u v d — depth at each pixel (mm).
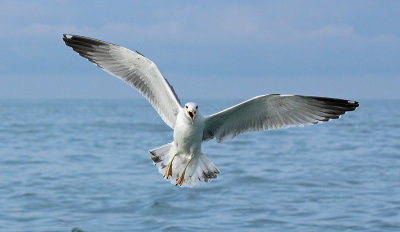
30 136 35406
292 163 22969
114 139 33875
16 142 31438
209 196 16312
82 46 10930
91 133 38438
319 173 20234
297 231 12672
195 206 15062
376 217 13812
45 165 22281
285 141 33625
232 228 12945
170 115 11016
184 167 11016
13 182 18250
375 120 56875
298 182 18453
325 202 15445
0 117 61125
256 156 25453
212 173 10984
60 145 30094
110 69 10984
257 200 15711
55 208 14867
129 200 15734
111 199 15812
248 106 10383
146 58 10594
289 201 15633
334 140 34000
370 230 12711
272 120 10570
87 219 13789
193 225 13180
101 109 97562
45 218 13852
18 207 14891
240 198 16000
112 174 20078
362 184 18172
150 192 16797
